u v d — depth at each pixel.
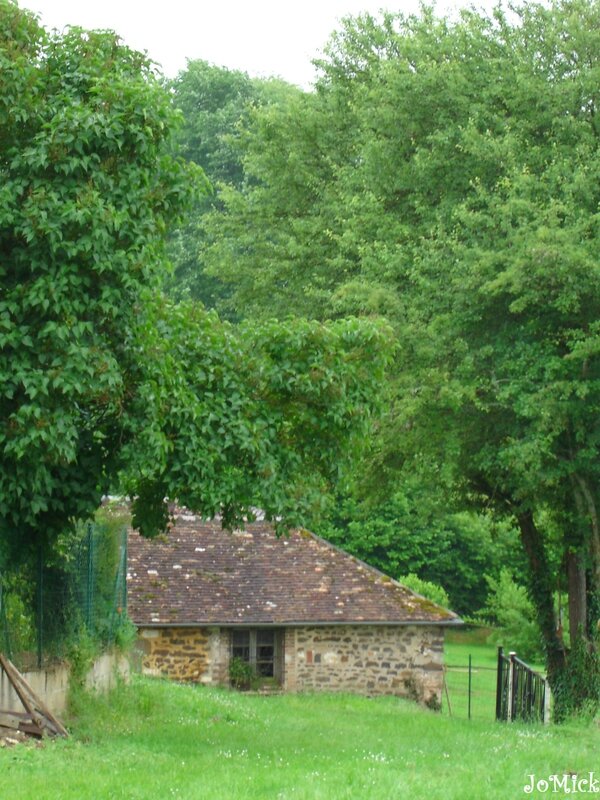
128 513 22.83
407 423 25.69
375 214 28.16
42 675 16.22
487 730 22.00
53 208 13.90
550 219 24.27
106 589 20.38
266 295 34.44
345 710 27.09
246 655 32.16
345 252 29.89
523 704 29.91
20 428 13.88
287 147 33.88
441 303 25.88
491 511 33.47
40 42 15.30
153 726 18.38
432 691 32.69
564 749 16.94
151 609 31.20
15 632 15.58
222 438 16.09
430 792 11.32
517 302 23.95
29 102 14.43
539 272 23.34
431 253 25.84
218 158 52.41
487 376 25.64
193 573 32.88
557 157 26.42
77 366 13.88
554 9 28.62
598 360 24.69
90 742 15.05
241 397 16.45
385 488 30.19
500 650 33.28
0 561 15.06
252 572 33.41
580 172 25.05
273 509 16.44
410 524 61.84
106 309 14.24
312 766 13.75
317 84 34.47
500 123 27.47
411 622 32.50
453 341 25.42
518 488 27.64
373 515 61.25
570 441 26.16
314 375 16.41
